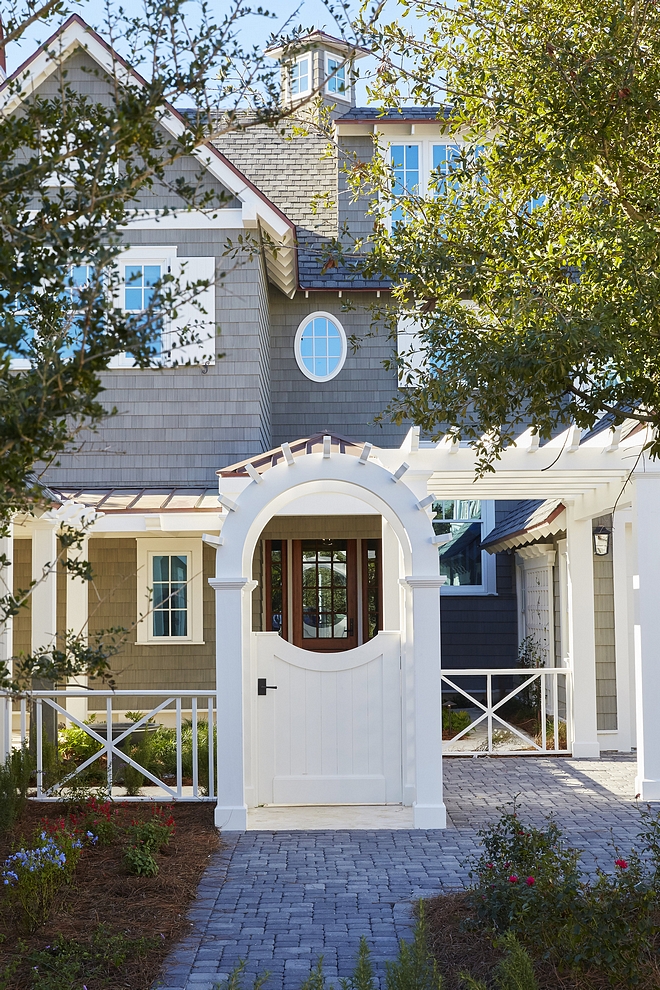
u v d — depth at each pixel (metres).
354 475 9.36
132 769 10.18
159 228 14.34
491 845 6.37
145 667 14.69
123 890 6.93
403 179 15.91
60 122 4.27
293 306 16.20
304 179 16.88
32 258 3.63
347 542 17.30
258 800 10.07
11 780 8.84
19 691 4.47
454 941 5.81
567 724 13.25
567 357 5.19
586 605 12.97
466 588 17.89
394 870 7.60
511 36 6.43
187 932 6.25
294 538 16.20
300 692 10.19
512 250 6.04
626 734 13.43
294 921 6.43
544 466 10.51
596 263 5.57
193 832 8.80
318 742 10.16
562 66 5.84
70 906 6.55
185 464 14.48
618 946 4.89
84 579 4.49
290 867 7.74
